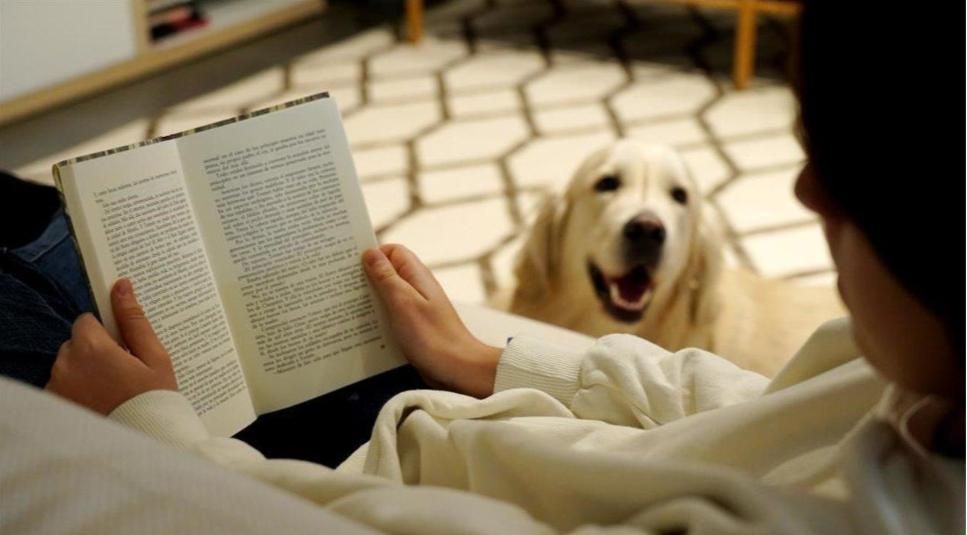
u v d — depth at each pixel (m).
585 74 3.22
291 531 0.39
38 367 0.82
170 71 3.21
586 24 3.65
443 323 0.84
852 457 0.43
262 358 0.79
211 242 0.77
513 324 1.06
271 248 0.78
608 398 0.75
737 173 2.57
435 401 0.71
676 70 3.25
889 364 0.40
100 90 3.04
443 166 2.61
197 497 0.41
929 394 0.40
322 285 0.81
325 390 0.82
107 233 0.71
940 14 0.34
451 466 0.61
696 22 3.66
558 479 0.49
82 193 0.70
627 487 0.46
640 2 3.85
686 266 1.92
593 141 2.76
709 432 0.54
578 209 1.95
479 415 0.71
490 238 2.30
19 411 0.46
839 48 0.37
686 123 2.87
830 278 2.13
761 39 3.47
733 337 1.88
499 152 2.69
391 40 3.52
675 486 0.45
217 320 0.77
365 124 2.85
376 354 0.83
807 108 0.38
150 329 0.70
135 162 0.73
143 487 0.42
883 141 0.36
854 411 0.52
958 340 0.37
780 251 2.23
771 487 0.43
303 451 0.84
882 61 0.35
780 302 1.95
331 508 0.47
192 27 3.31
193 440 0.60
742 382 0.71
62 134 2.77
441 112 2.94
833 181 0.38
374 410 0.87
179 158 0.75
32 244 1.04
